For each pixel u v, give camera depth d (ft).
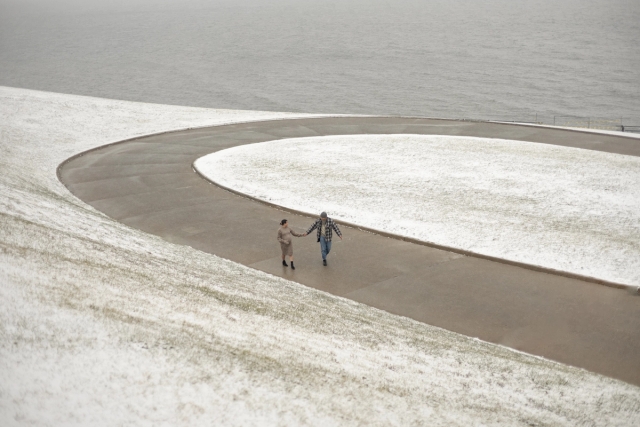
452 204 76.79
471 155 103.76
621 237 65.36
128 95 331.57
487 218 71.41
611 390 36.50
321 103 290.97
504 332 45.65
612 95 282.36
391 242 65.05
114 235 54.90
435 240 64.44
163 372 25.95
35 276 33.14
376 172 92.38
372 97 302.25
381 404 28.53
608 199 79.05
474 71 372.58
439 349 39.37
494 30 611.06
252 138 122.31
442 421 28.43
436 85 330.34
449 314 48.55
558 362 41.14
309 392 27.68
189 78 386.11
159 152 109.60
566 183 86.33
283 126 136.56
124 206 76.69
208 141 119.65
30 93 161.07
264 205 77.82
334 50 505.66
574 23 632.38
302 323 38.93
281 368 29.48
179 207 76.59
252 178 89.20
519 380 36.32
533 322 47.19
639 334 45.19
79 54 549.54
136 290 36.55
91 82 384.27
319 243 64.64
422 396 30.81
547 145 113.91
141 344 27.96
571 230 67.41
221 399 25.07
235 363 28.58
